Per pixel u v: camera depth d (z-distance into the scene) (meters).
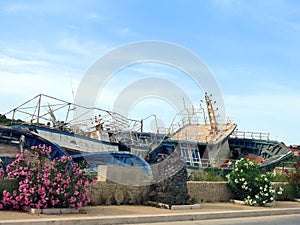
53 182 12.48
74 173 13.07
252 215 15.86
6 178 12.87
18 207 12.37
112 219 12.01
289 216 16.39
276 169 32.53
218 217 14.73
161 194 15.39
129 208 14.48
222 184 18.62
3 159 20.50
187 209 15.23
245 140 36.12
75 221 11.23
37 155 13.00
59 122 24.62
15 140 22.08
